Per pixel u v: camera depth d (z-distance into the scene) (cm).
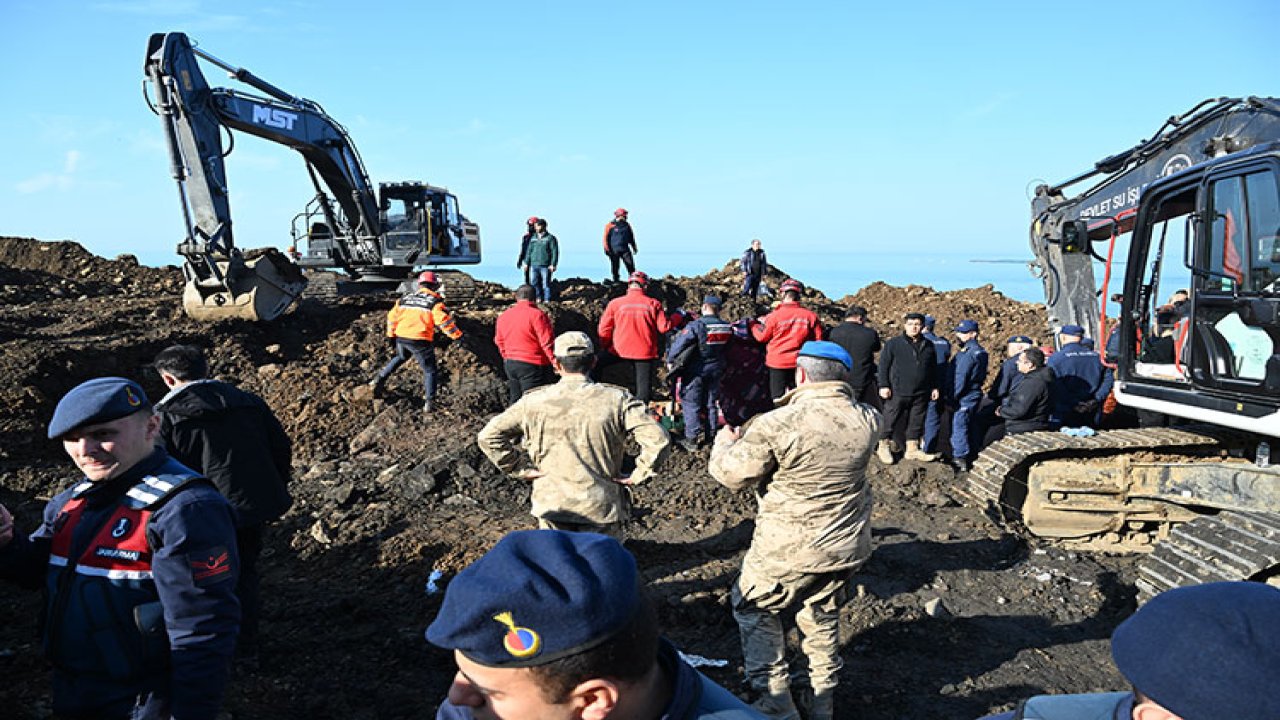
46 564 257
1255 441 596
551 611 112
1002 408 775
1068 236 693
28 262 1764
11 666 422
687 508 724
